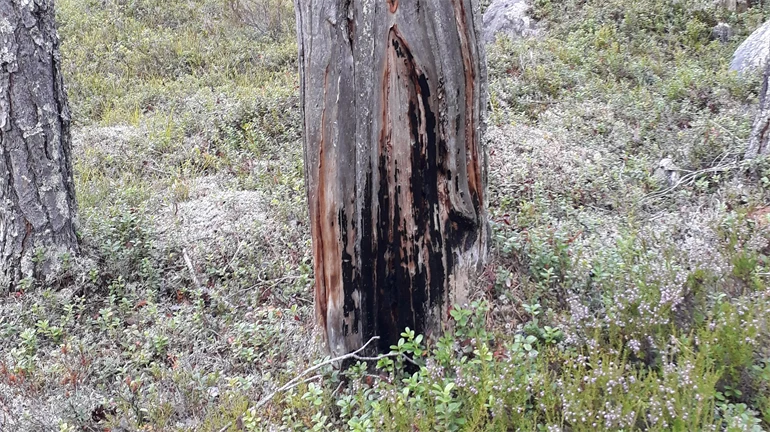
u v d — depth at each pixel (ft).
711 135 18.12
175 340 12.34
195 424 9.96
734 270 11.02
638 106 21.25
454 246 10.53
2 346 12.50
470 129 10.13
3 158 13.89
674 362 9.43
